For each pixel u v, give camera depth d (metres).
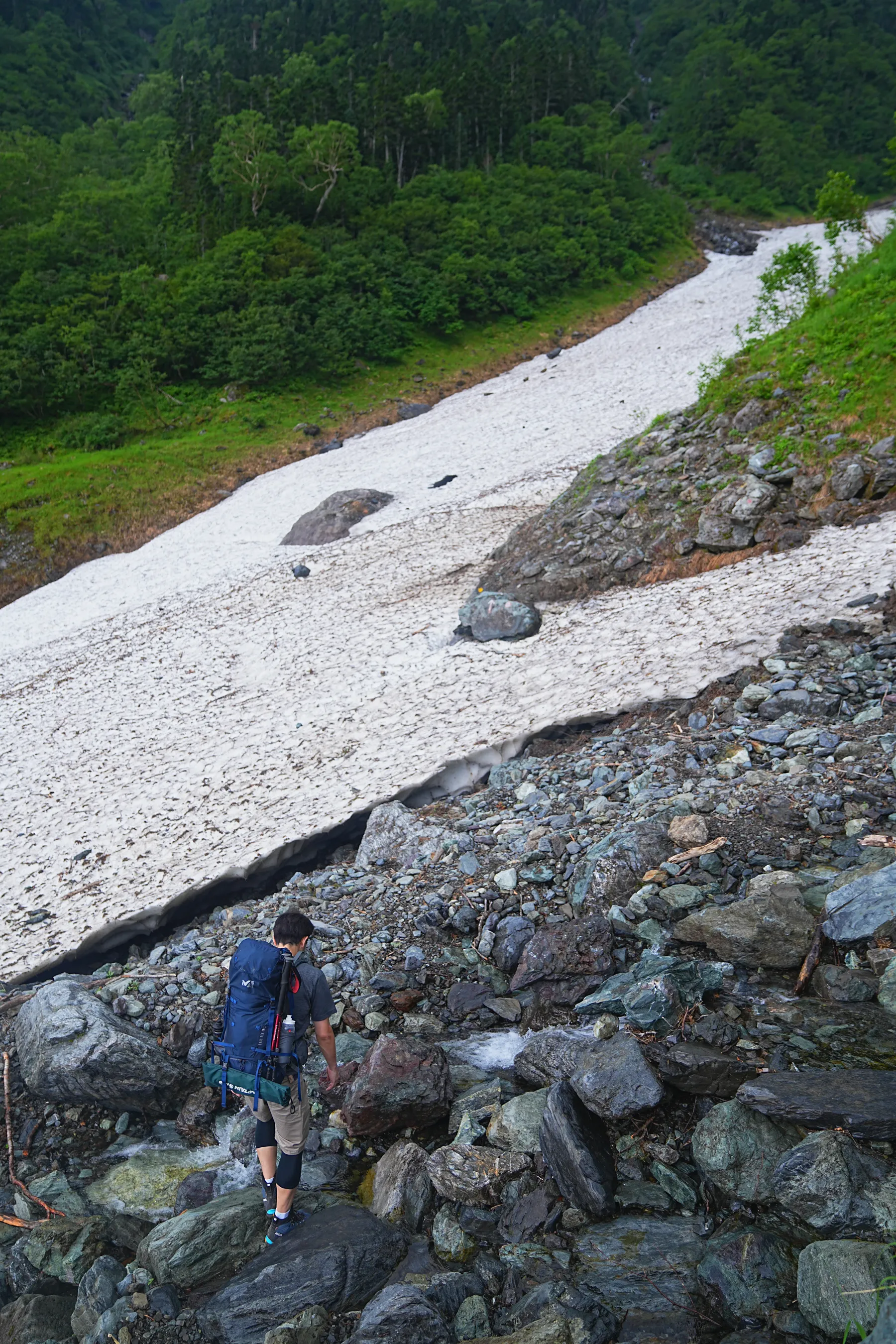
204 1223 4.43
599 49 136.25
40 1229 4.91
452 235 60.25
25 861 11.46
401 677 14.18
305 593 21.83
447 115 83.50
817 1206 3.41
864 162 113.38
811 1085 3.88
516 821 8.15
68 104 122.12
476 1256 3.93
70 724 16.91
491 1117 4.68
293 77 100.06
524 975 5.86
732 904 5.67
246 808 10.98
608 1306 3.41
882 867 5.46
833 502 12.98
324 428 42.50
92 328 46.97
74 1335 4.21
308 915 7.41
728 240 84.50
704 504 14.45
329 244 57.78
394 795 9.73
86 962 8.60
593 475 17.16
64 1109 5.86
